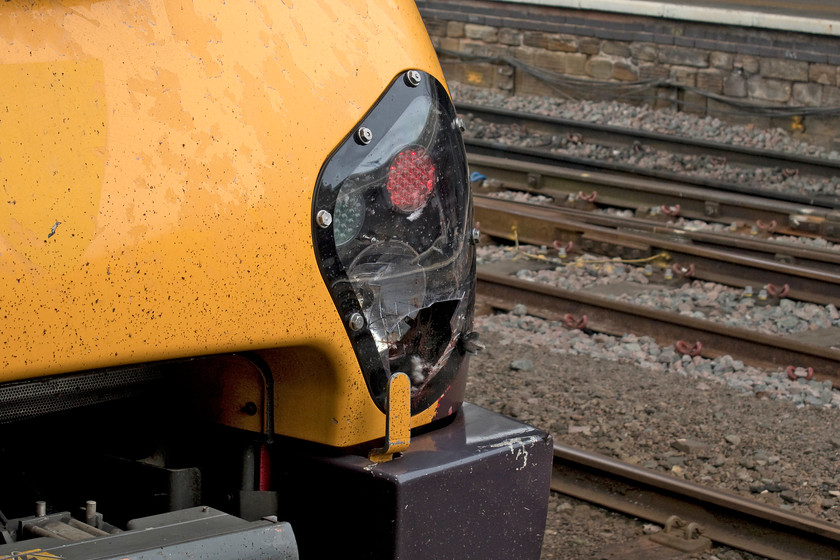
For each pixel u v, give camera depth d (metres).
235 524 1.95
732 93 13.02
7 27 1.73
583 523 4.04
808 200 9.25
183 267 1.88
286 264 2.01
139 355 1.85
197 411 2.32
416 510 2.15
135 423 2.43
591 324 6.47
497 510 2.32
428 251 2.23
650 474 4.10
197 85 1.92
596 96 14.15
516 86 14.99
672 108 13.46
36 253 1.72
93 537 1.85
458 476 2.22
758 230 8.45
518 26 14.89
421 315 2.26
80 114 1.78
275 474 2.28
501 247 8.22
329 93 2.08
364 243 2.13
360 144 2.11
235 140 1.95
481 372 5.67
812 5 13.90
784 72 12.55
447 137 2.27
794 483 4.38
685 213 8.96
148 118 1.85
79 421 2.47
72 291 1.76
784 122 12.56
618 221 8.25
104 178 1.79
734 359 5.96
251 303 1.97
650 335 6.29
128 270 1.82
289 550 1.95
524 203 8.81
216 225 1.91
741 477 4.41
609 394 5.36
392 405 2.19
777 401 5.38
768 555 3.75
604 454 4.64
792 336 6.36
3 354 1.70
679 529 3.93
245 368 2.22
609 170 10.24
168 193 1.86
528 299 6.82
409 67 2.21
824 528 3.68
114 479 2.44
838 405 5.30
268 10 2.04
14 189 1.71
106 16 1.84
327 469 2.19
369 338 2.16
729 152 10.74
